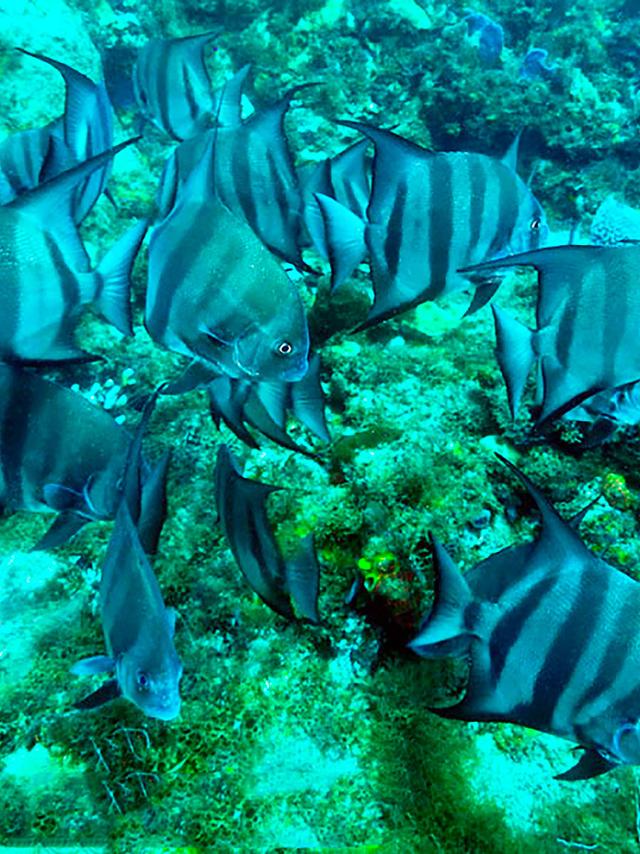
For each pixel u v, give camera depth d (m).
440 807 3.37
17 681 3.93
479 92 10.84
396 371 5.74
